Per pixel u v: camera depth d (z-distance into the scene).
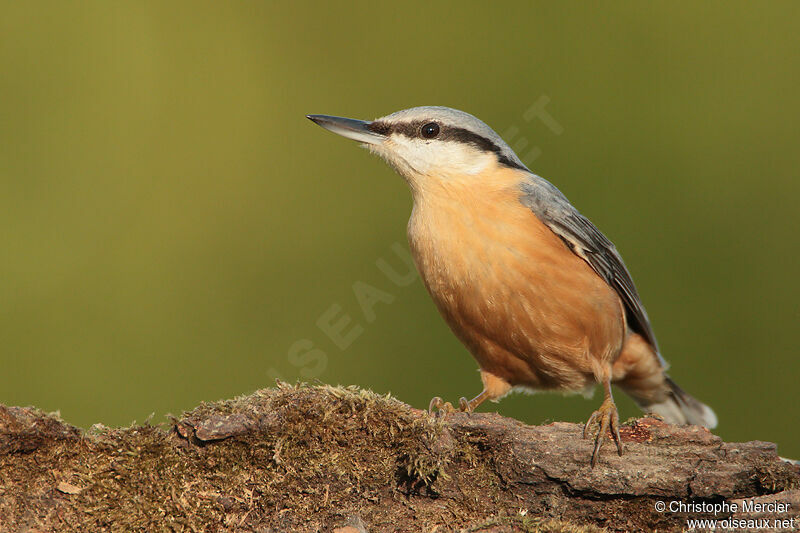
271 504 5.70
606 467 5.93
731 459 5.91
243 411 5.79
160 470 5.58
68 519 5.36
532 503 6.06
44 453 5.46
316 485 5.77
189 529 5.48
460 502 6.03
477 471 6.08
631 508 5.98
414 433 5.88
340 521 5.82
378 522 5.92
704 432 6.13
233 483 5.65
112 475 5.52
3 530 5.26
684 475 5.88
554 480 6.00
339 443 5.84
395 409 5.95
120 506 5.44
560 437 6.11
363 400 5.94
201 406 5.92
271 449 5.70
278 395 5.96
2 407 5.43
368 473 5.85
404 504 5.95
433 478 5.88
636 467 5.93
